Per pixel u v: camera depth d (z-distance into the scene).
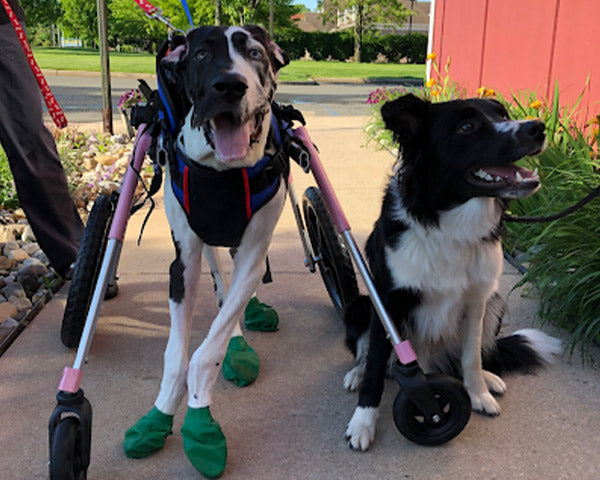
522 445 0.98
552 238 1.41
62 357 1.23
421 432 0.96
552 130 2.02
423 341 1.11
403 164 1.02
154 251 1.82
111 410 1.06
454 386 0.92
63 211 1.48
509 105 2.37
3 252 1.84
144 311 1.44
